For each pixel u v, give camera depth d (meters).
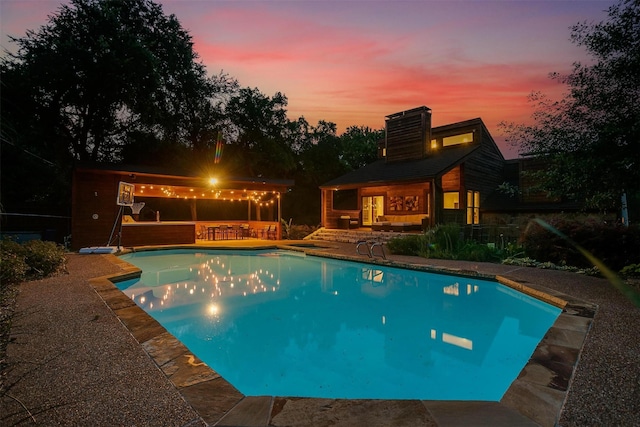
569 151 6.37
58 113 16.97
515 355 4.20
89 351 3.29
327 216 19.05
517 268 8.34
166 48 20.78
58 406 2.32
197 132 23.66
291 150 26.67
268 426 2.15
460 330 5.07
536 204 15.97
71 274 7.13
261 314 5.79
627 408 2.38
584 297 5.45
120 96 17.47
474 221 17.55
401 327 5.23
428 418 2.27
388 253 11.88
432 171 14.61
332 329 5.12
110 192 12.41
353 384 3.50
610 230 7.98
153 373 2.86
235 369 3.84
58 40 15.47
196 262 11.16
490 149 19.03
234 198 18.58
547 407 2.40
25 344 3.45
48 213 14.38
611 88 5.96
